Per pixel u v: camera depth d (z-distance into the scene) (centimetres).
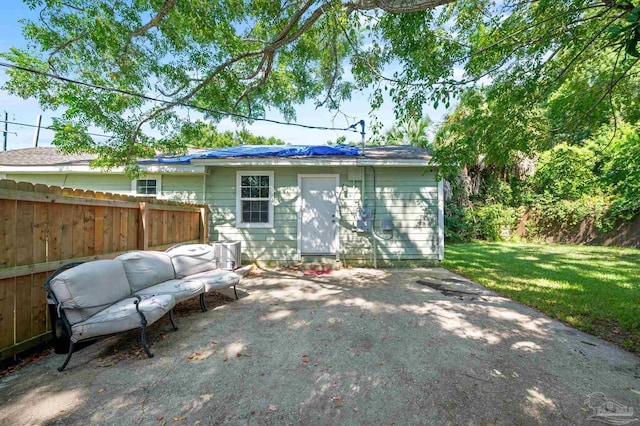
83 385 247
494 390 241
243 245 807
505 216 1531
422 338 340
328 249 807
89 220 384
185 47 670
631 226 1223
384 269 766
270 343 327
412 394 235
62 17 561
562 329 370
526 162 1507
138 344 325
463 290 557
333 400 228
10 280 284
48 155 939
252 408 218
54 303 278
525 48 404
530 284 598
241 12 588
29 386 246
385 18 495
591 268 780
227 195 811
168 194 823
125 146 683
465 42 456
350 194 802
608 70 447
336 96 787
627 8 289
